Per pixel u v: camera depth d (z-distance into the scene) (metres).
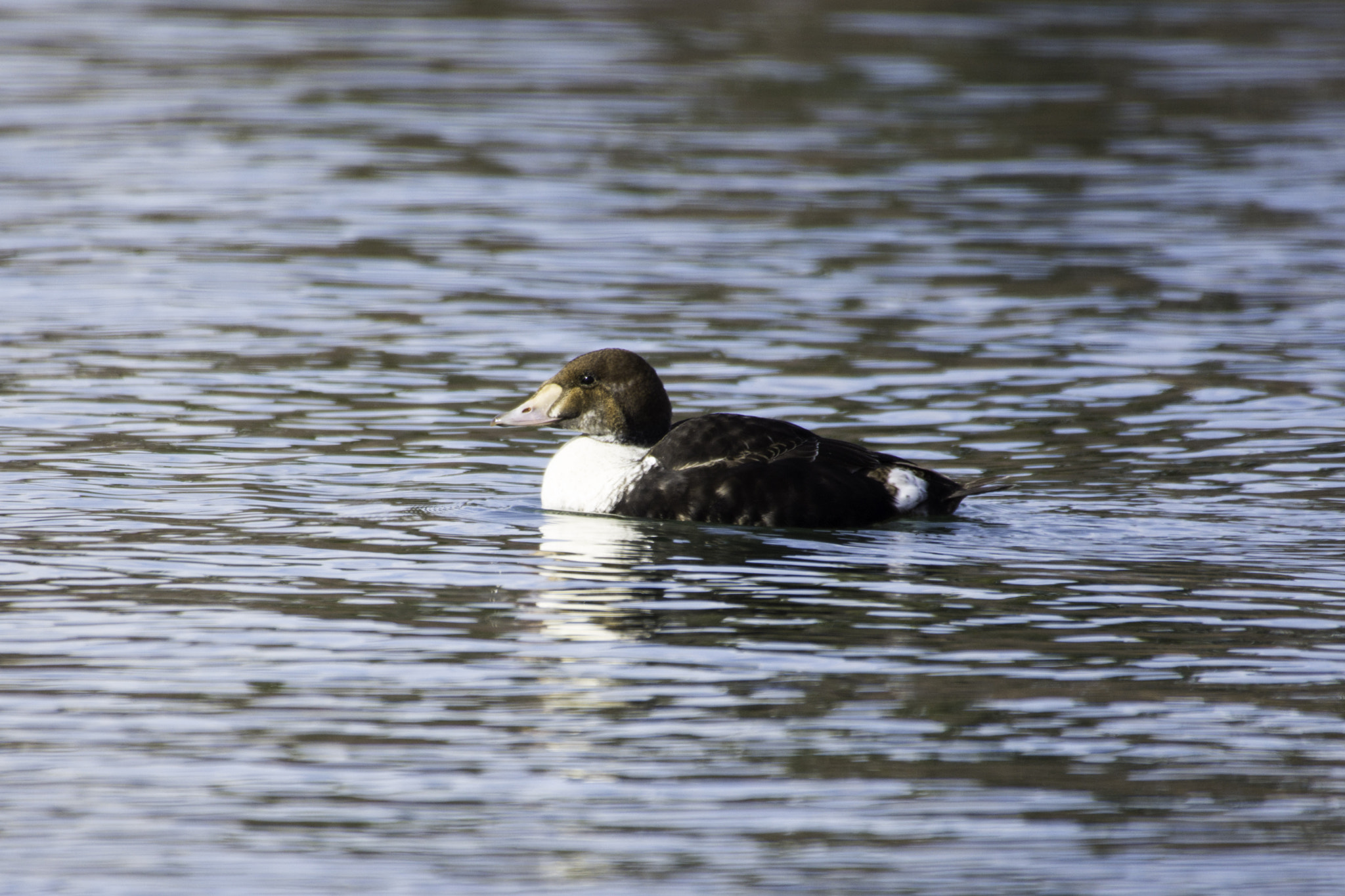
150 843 7.45
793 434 12.50
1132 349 17.70
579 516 12.52
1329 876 7.20
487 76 32.88
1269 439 14.60
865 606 10.47
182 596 10.55
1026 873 7.23
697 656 9.58
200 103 30.12
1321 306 19.52
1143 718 8.73
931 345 17.78
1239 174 26.72
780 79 33.22
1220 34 38.72
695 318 18.77
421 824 7.63
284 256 21.22
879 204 24.53
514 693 9.04
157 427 14.73
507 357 17.17
